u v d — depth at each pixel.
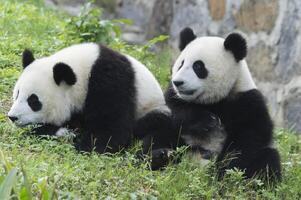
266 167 11.95
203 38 12.81
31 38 17.67
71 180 10.33
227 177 11.74
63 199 9.49
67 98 12.45
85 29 18.09
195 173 11.48
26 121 12.24
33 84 12.28
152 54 19.20
